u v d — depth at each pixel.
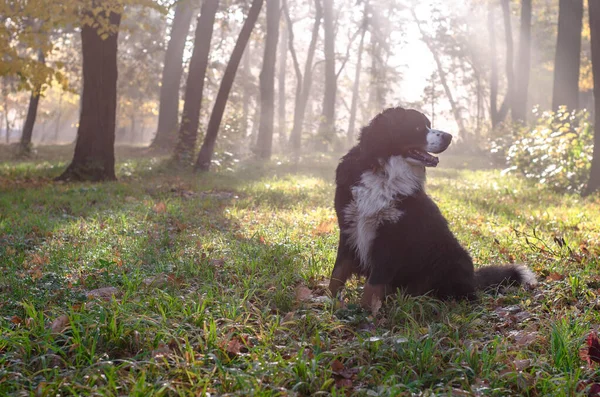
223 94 19.91
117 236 7.89
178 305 4.69
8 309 4.79
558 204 12.80
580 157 15.70
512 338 4.45
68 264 6.38
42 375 3.64
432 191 14.63
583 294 5.53
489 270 5.89
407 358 3.95
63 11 14.84
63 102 66.25
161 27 39.41
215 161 21.27
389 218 4.95
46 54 15.93
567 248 7.13
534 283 5.83
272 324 4.50
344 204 5.23
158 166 20.62
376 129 5.04
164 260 6.55
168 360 3.88
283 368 3.65
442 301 5.26
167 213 9.95
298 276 5.97
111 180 16.48
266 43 27.98
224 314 4.61
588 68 35.31
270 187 14.84
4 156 30.62
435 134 4.93
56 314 4.52
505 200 13.36
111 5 14.46
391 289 5.16
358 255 5.29
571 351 4.04
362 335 4.49
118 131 61.00
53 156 29.89
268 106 27.73
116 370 3.58
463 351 4.02
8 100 62.94
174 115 32.78
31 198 11.83
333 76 40.34
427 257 5.04
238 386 3.46
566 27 19.28
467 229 8.88
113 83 16.41
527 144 19.17
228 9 35.75
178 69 32.72
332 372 3.75
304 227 8.89
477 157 36.06
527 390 3.54
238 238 7.88
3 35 15.34
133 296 5.00
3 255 6.83
